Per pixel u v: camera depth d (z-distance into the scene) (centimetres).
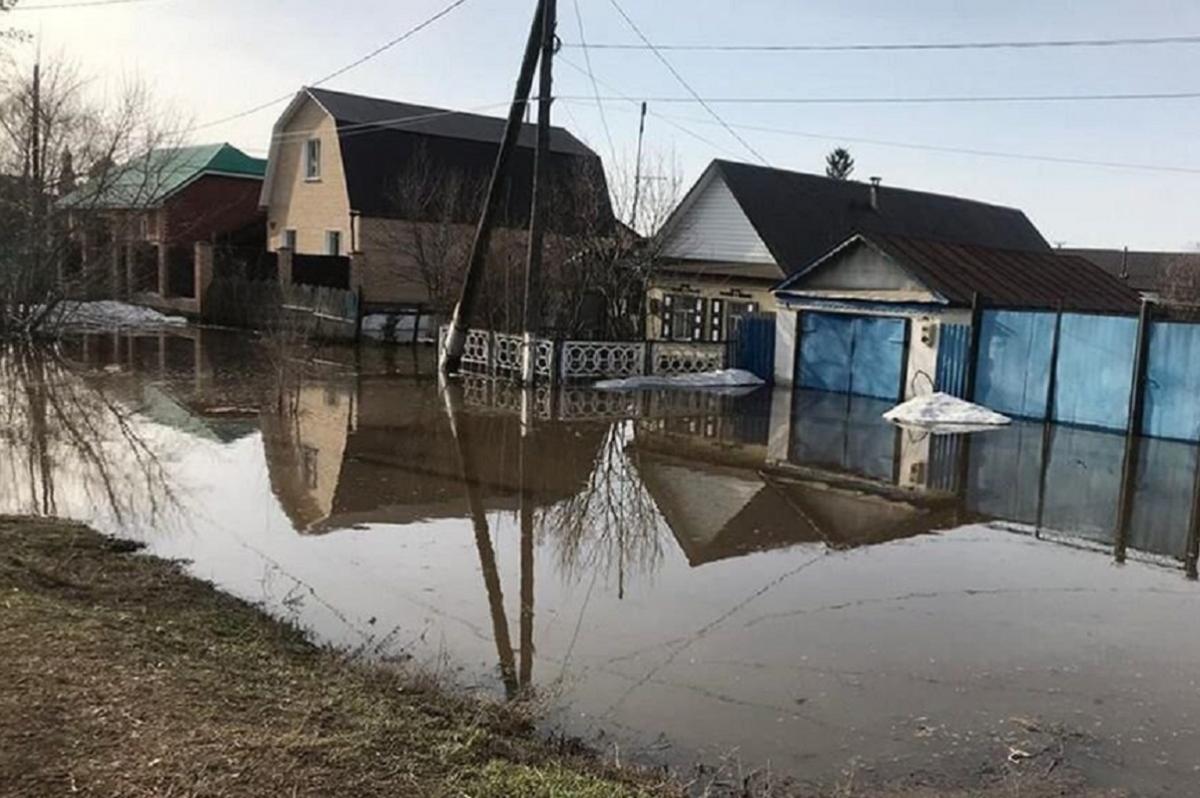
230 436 1373
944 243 2242
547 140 1969
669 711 580
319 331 2733
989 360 1956
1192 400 1672
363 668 588
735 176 2773
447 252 2756
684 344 2283
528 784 428
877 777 507
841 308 2172
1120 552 974
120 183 3131
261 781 393
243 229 3588
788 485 1249
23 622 537
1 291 2394
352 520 984
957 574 882
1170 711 600
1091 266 2439
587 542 948
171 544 861
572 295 2309
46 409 1498
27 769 380
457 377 2083
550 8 1892
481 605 754
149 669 498
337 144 3045
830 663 662
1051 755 536
